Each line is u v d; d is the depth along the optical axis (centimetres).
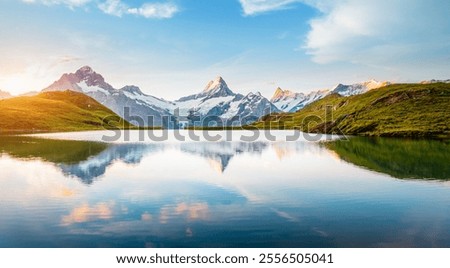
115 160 7638
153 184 4984
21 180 5128
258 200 4047
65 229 3008
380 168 6494
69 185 4831
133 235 2880
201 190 4578
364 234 2912
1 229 3003
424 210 3591
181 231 2983
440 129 16125
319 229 3023
